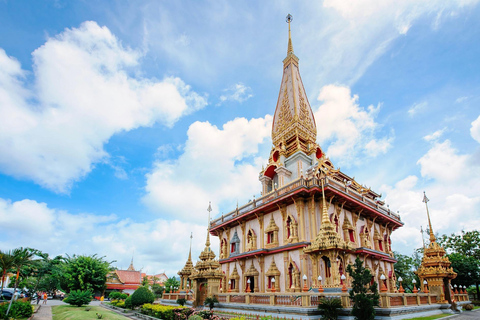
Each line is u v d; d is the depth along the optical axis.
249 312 19.89
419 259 45.91
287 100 42.25
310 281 23.70
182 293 31.33
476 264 34.62
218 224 37.97
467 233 41.47
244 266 31.80
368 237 30.42
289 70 45.38
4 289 31.42
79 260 44.59
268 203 29.02
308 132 39.94
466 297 30.78
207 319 17.80
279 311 18.00
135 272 72.44
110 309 33.50
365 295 15.63
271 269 27.19
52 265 53.19
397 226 36.56
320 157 39.06
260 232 31.00
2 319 21.06
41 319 24.86
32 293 51.09
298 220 26.34
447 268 26.28
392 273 33.03
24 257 23.47
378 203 34.66
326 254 20.55
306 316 16.17
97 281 44.88
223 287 34.72
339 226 26.73
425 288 25.48
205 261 26.84
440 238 43.72
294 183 27.17
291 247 25.67
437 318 19.09
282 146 38.22
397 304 18.91
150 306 24.33
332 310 16.33
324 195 24.11
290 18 50.78
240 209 34.66
